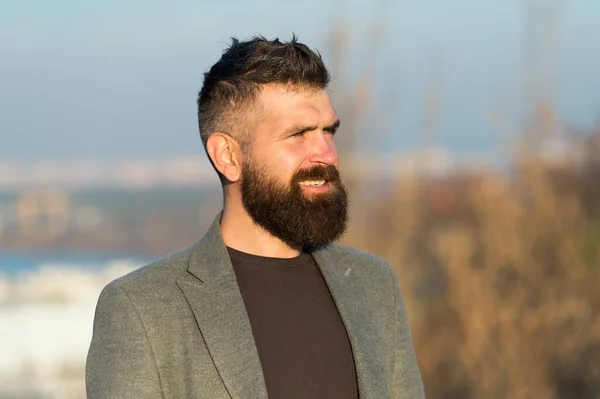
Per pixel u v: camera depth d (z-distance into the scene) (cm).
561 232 1471
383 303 426
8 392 1691
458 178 1575
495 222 1488
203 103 409
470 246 1501
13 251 3638
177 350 376
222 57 405
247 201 393
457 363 1458
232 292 384
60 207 3866
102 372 369
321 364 382
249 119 391
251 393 366
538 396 1389
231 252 398
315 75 392
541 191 1495
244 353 372
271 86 389
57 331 1919
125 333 371
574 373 1415
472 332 1414
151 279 385
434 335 1494
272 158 386
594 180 1539
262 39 402
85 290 2261
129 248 3078
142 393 365
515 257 1463
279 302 390
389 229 1455
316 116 389
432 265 1527
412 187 1468
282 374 375
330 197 389
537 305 1451
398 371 421
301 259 405
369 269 430
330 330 391
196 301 381
